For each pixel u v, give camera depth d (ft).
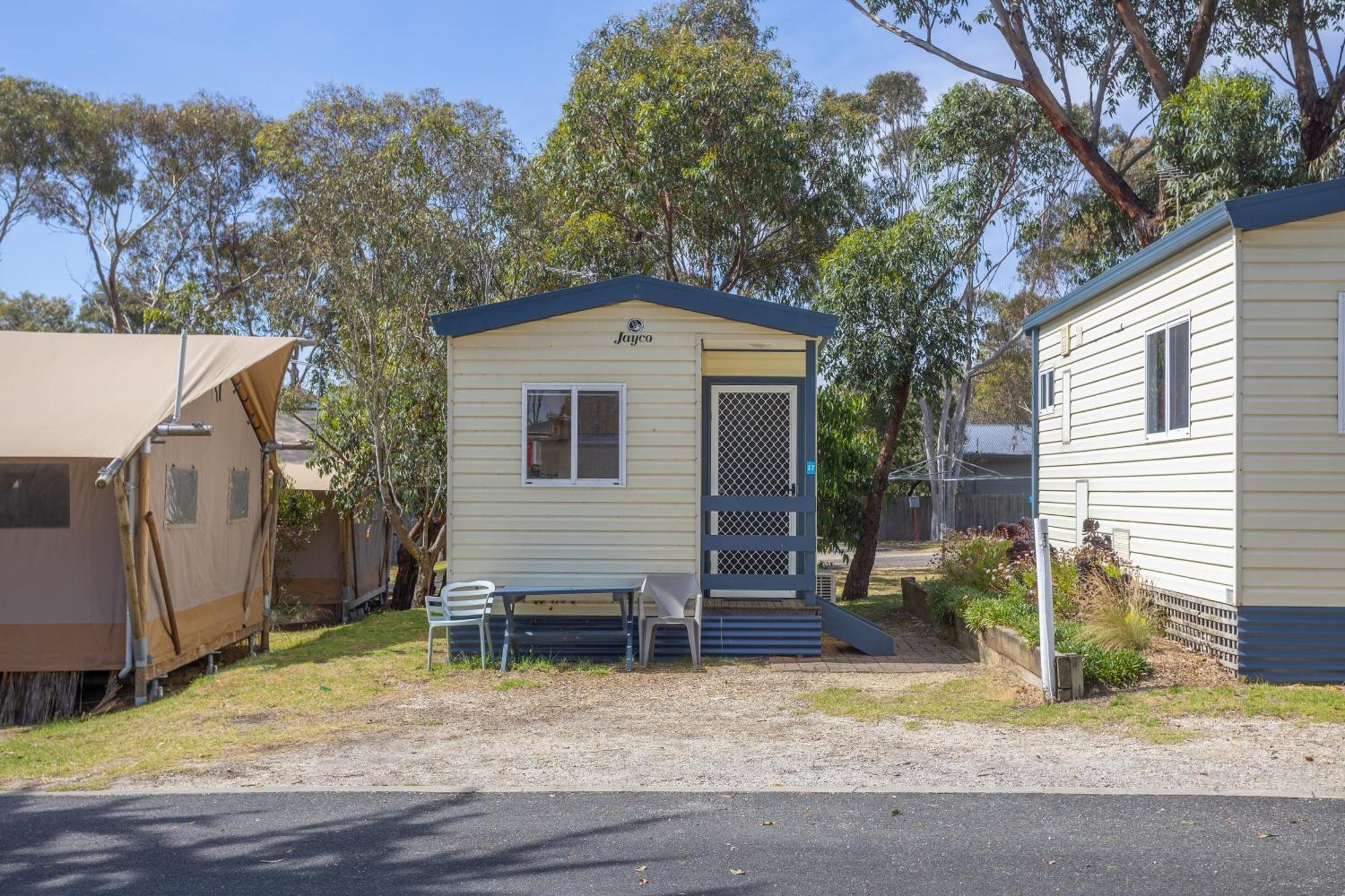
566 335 36.37
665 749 24.09
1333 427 28.73
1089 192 76.02
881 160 103.40
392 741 25.38
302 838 18.02
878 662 35.63
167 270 115.65
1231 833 17.54
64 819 19.40
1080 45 73.61
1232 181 56.85
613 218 75.05
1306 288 28.81
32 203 112.27
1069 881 15.52
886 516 142.72
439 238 55.77
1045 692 28.07
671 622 34.76
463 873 16.19
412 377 55.77
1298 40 66.08
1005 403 165.27
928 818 18.60
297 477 60.80
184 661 35.91
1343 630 28.63
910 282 59.06
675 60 72.49
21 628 33.12
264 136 75.97
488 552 36.29
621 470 36.17
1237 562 28.91
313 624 59.72
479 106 67.00
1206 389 30.94
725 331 36.24
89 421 33.19
